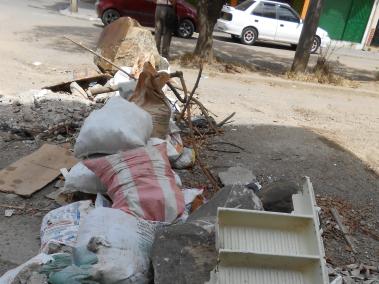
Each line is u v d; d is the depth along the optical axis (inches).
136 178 134.0
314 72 466.6
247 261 99.0
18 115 227.8
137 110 157.6
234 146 237.3
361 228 175.8
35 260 110.6
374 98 424.2
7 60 354.0
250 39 670.5
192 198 151.8
